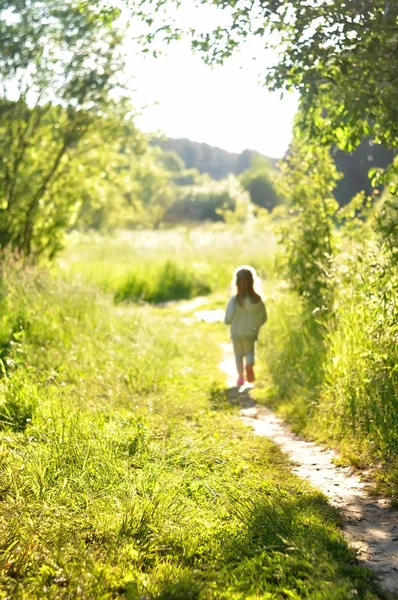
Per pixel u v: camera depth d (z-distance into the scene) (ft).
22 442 24.67
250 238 123.24
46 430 25.68
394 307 27.58
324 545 17.65
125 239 140.05
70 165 72.79
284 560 16.62
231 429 30.22
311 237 43.50
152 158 80.53
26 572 15.97
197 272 97.40
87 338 43.75
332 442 28.14
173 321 63.82
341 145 31.22
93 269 94.02
